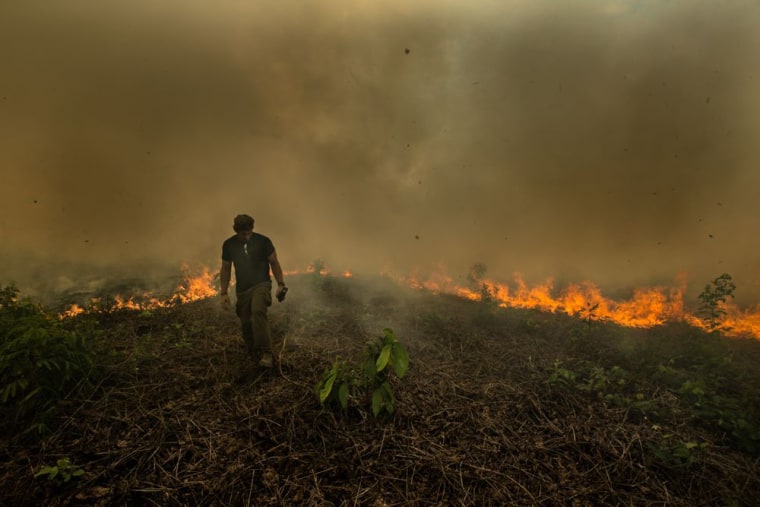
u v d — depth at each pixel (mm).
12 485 2643
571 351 5254
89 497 2629
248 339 4418
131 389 3803
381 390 3523
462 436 3473
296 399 3789
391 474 3018
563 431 3598
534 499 2859
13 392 3066
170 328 5371
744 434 3545
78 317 5449
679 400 4141
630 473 3137
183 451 3092
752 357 5539
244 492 2775
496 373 4602
